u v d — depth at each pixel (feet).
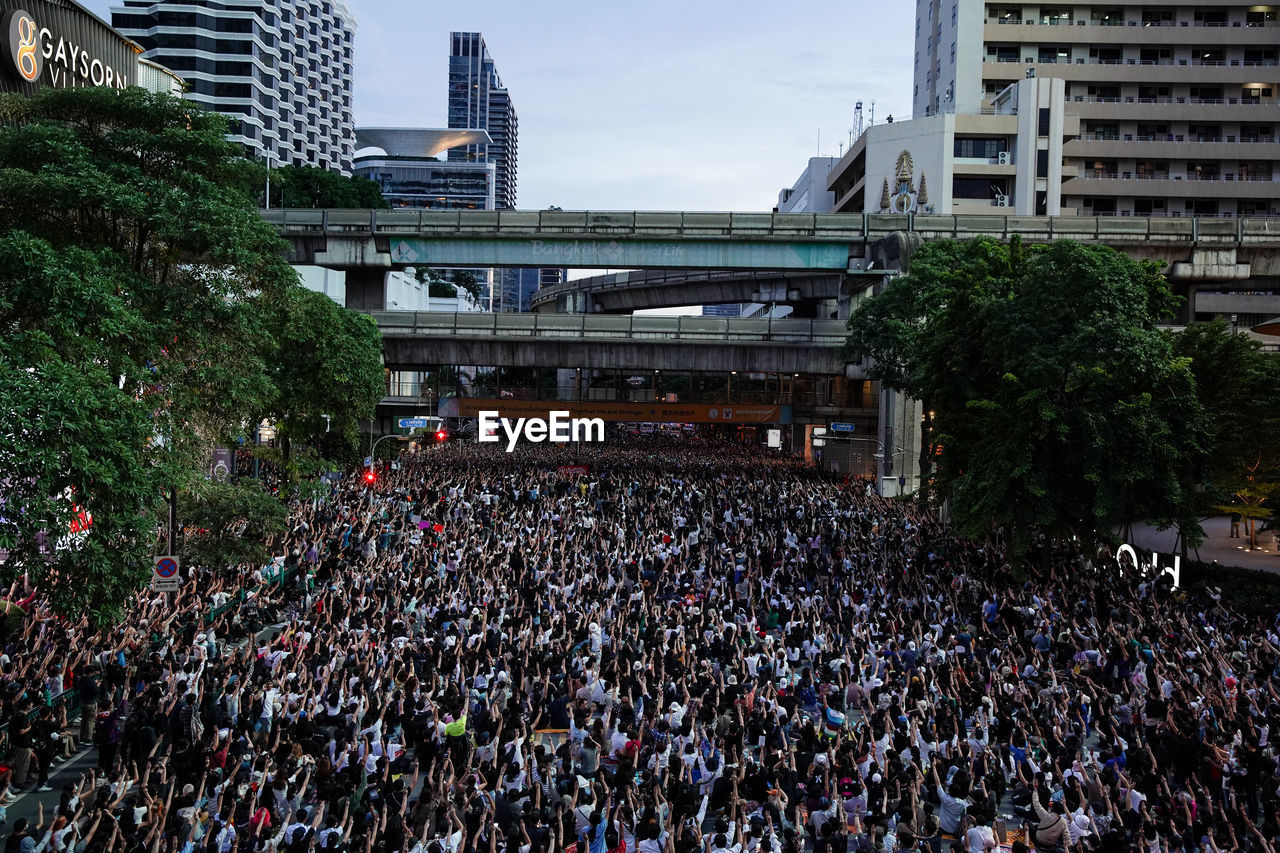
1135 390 89.51
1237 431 103.86
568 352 210.59
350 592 79.15
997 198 286.46
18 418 42.39
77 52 134.10
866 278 204.44
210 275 67.41
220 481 101.65
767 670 59.98
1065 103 298.76
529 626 69.56
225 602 78.18
